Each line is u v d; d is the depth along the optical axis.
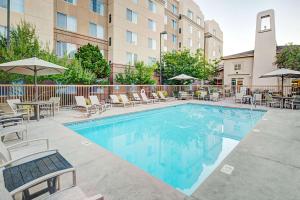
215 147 6.53
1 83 10.53
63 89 12.77
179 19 33.53
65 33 17.64
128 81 19.22
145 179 3.16
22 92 10.82
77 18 18.52
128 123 10.27
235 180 3.16
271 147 4.86
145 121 10.73
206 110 14.29
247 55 25.80
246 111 13.36
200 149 6.34
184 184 4.05
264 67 23.50
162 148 6.46
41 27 15.12
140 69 19.42
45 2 15.32
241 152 4.50
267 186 2.98
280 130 6.66
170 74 23.52
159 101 17.41
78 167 3.58
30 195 2.20
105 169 3.51
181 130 8.93
